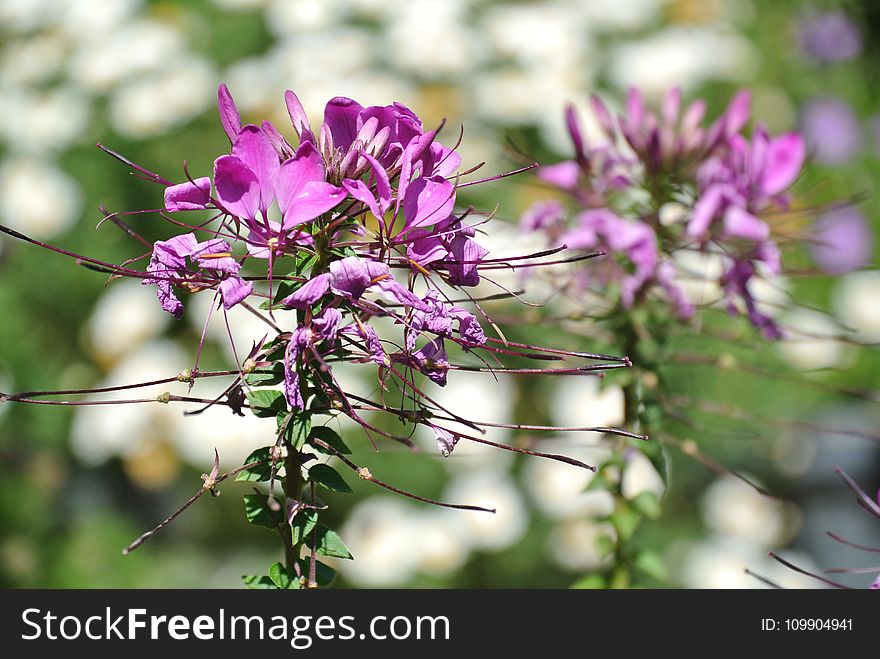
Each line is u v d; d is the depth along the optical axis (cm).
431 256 199
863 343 300
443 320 194
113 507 598
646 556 316
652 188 313
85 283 602
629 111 319
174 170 618
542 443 531
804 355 577
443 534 545
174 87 630
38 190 618
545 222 321
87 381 584
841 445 601
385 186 187
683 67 657
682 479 598
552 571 573
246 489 569
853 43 798
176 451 554
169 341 578
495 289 373
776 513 593
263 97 618
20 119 646
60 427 585
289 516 200
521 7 675
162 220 616
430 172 198
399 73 627
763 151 304
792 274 315
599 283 320
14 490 561
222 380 558
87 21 669
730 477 592
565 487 548
